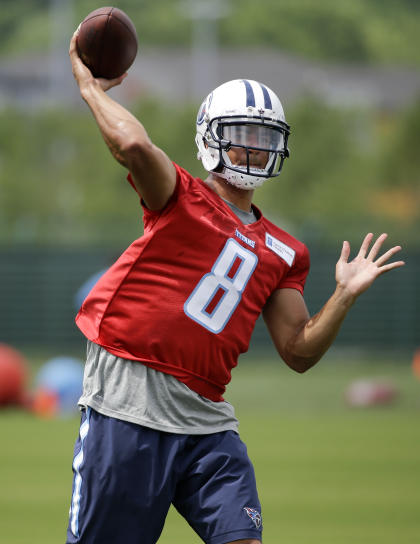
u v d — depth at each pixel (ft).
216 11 648.38
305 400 213.46
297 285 54.39
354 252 303.48
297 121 545.03
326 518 92.73
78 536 48.62
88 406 49.08
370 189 539.29
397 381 249.34
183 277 48.88
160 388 48.80
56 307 305.12
